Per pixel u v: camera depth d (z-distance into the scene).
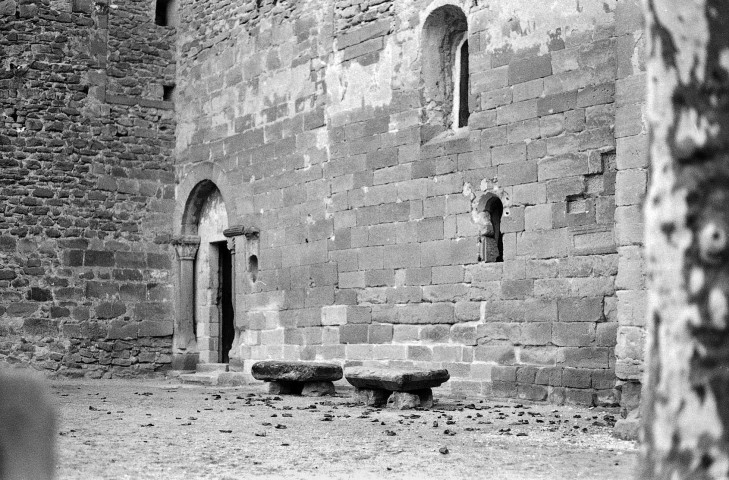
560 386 13.26
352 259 16.94
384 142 16.39
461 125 15.80
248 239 19.59
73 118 21.03
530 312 13.77
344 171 17.20
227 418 11.26
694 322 2.85
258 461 7.96
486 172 14.55
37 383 2.04
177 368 21.31
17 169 20.47
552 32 13.65
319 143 17.83
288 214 18.55
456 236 15.02
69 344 20.45
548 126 13.66
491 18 14.51
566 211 13.42
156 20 22.33
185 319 21.48
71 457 7.96
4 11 20.83
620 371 10.50
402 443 9.12
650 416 2.91
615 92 12.01
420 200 15.67
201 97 21.28
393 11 16.39
